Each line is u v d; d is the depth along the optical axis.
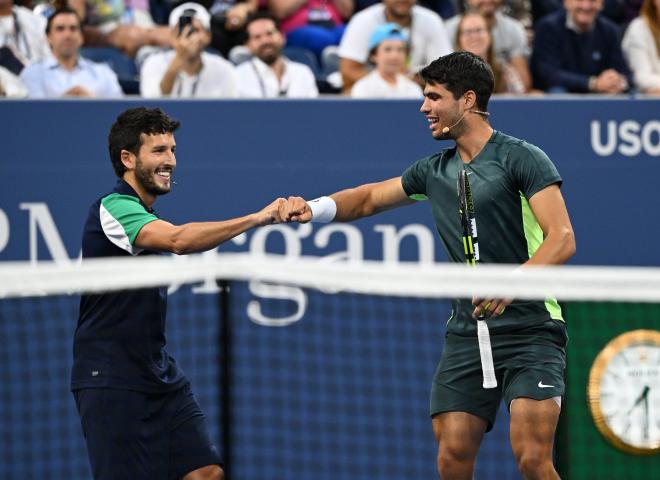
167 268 16.44
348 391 23.27
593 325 23.44
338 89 32.47
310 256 24.94
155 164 17.73
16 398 22.22
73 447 22.38
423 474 22.97
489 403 18.33
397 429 23.16
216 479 17.64
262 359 23.44
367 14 31.77
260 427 23.19
